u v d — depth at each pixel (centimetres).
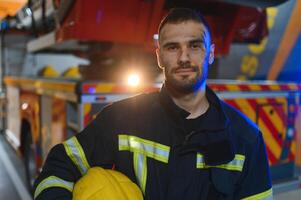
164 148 118
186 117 119
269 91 300
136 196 112
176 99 120
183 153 117
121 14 268
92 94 222
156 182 117
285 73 415
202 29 113
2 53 515
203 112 121
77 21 259
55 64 521
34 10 362
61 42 302
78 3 256
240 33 339
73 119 245
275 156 310
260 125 298
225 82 284
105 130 125
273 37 423
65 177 121
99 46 309
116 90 230
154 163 118
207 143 116
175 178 116
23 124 398
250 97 291
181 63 112
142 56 318
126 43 285
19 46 509
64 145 129
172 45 113
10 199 357
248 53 443
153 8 271
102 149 125
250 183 123
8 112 504
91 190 111
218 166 117
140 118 123
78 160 126
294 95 317
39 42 362
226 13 318
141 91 237
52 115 286
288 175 322
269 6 295
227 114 125
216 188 115
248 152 122
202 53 113
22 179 420
